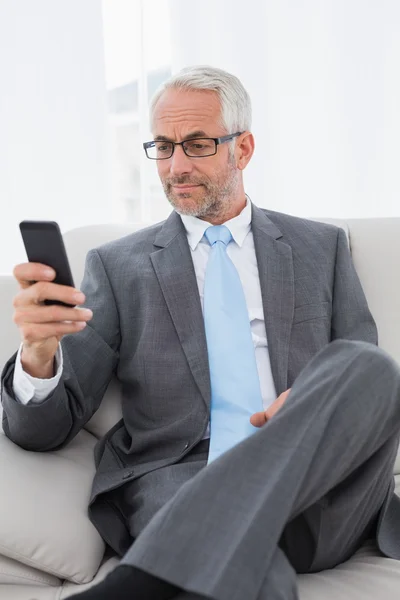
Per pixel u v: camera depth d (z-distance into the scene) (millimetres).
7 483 1320
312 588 1195
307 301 1592
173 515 1050
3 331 1651
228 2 2264
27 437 1408
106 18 2246
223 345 1514
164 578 1000
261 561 992
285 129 2371
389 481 1318
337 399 1153
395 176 2467
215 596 958
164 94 1580
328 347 1260
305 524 1224
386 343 1734
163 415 1511
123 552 1325
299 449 1094
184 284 1549
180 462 1460
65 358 1477
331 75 2381
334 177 2428
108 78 2275
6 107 2156
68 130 2197
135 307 1567
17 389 1390
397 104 2432
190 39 2256
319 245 1669
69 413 1433
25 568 1292
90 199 2238
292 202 2410
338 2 2354
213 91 1574
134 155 2330
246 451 1104
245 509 1050
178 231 1626
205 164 1564
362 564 1286
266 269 1594
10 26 2127
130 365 1549
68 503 1346
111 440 1562
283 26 2322
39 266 1246
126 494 1433
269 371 1546
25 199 2199
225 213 1630
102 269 1608
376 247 1787
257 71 2314
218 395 1489
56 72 2168
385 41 2398
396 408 1207
